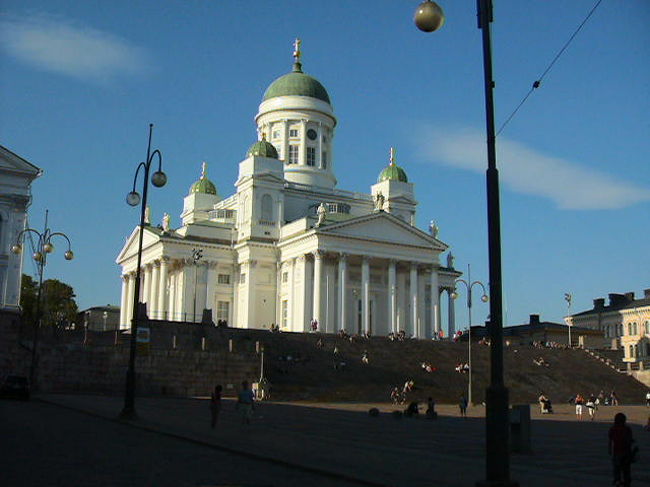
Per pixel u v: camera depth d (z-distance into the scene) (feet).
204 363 251.80
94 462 76.69
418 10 62.64
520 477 77.30
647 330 466.29
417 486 67.00
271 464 83.46
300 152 449.06
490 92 67.97
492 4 69.10
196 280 365.20
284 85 458.09
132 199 150.92
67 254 222.48
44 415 140.87
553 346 371.56
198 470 74.95
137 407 173.47
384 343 319.27
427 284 426.51
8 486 59.57
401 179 452.76
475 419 187.83
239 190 412.36
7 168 284.61
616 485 67.05
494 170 66.90
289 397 246.47
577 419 199.82
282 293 391.24
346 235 371.76
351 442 112.78
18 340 236.84
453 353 326.03
